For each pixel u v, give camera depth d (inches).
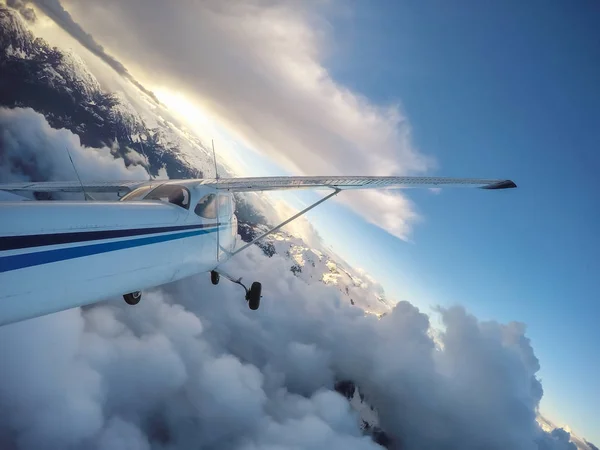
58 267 125.3
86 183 327.0
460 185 257.9
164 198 239.9
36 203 129.7
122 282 167.8
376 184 268.1
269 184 290.7
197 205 254.7
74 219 137.0
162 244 200.7
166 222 207.3
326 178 288.5
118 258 160.4
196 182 276.1
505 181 257.1
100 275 148.8
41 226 121.0
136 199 238.7
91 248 142.3
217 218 285.4
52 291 123.7
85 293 142.3
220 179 307.1
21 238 112.1
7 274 106.2
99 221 150.9
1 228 106.4
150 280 197.5
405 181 262.4
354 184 273.9
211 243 275.4
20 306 112.4
